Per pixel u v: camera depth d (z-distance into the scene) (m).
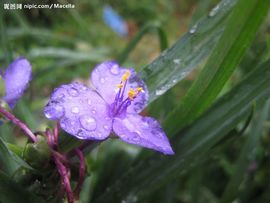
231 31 0.09
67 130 0.08
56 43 0.32
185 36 0.11
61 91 0.08
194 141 0.11
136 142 0.08
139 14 0.44
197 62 0.10
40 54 0.22
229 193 0.14
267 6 0.09
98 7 0.40
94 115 0.08
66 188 0.08
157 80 0.10
